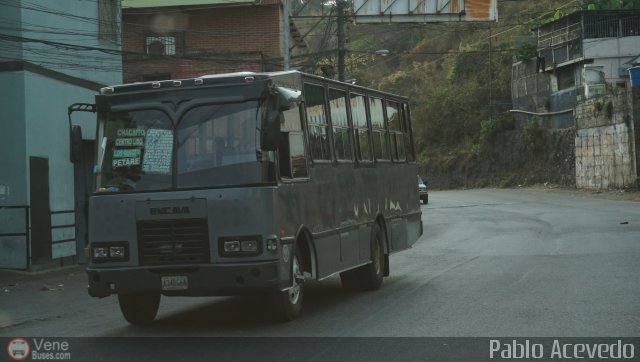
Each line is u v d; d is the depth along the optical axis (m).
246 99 9.77
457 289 12.77
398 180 15.54
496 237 23.45
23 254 17.67
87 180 20.67
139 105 10.06
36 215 18.03
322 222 11.29
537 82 59.62
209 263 9.52
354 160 13.05
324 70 25.75
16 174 17.73
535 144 59.16
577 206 36.81
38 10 18.64
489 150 65.19
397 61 87.25
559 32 55.34
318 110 11.69
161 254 9.64
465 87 73.12
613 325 9.16
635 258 16.28
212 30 33.62
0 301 13.42
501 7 80.31
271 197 9.59
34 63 18.42
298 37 39.06
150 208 9.70
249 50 33.44
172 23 33.66
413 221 16.45
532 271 14.80
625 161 45.59
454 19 30.92
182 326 10.33
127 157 9.98
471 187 66.06
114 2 22.72
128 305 10.43
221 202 9.53
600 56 50.66
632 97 44.72
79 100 20.45
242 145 9.67
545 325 9.27
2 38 17.31
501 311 10.37
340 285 14.59
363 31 85.12
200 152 9.77
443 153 72.62
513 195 50.34
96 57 21.55
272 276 9.45
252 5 33.16
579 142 51.69
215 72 33.50
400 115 16.16
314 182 11.11
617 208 33.84
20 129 17.75
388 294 12.71
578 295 11.55
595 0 53.66
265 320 10.52
